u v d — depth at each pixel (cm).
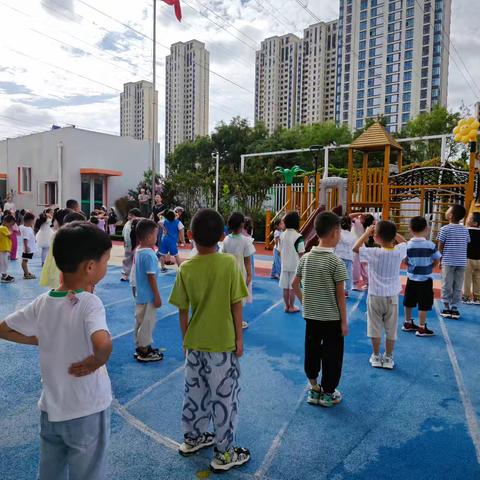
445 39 10494
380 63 11138
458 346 519
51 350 183
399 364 460
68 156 2288
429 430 324
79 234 182
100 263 188
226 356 270
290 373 434
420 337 554
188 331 278
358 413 350
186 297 280
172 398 374
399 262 444
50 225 1025
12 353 485
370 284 448
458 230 636
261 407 360
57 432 186
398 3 10788
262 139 3569
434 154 3628
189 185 2088
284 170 1758
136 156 2548
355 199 1387
